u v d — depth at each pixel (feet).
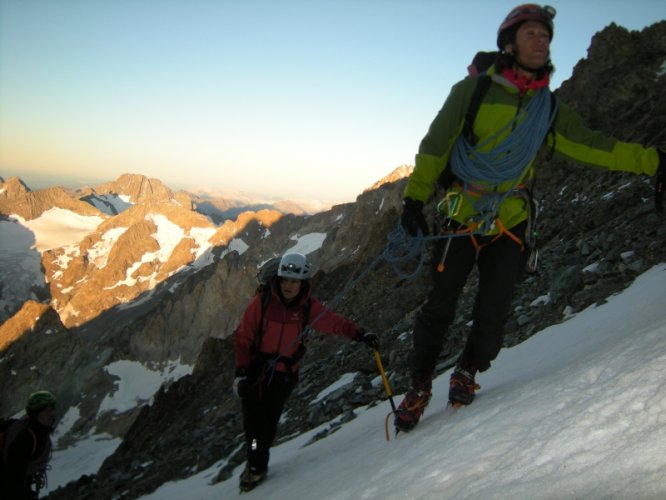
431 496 7.82
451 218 12.87
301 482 16.15
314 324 19.44
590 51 92.58
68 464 393.70
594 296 24.08
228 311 565.94
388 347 44.11
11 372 512.63
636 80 84.53
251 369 20.15
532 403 9.16
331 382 44.06
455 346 32.73
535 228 12.83
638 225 29.48
